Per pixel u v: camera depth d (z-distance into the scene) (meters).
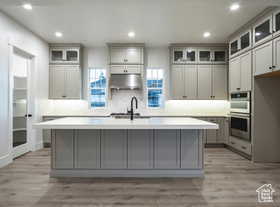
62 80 5.57
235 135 4.76
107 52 5.82
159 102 6.04
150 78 6.04
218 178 3.15
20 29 4.21
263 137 3.96
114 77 5.50
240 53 4.45
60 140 3.18
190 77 5.59
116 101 5.92
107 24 4.23
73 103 5.92
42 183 2.95
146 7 3.46
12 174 3.31
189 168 3.19
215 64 5.58
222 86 5.59
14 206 2.30
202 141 3.18
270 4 2.76
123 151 3.18
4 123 3.71
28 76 4.78
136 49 5.51
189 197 2.53
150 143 3.18
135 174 3.19
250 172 3.43
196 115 5.65
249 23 4.07
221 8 3.50
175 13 3.71
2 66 3.64
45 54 5.36
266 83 3.94
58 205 2.32
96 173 3.18
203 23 4.18
